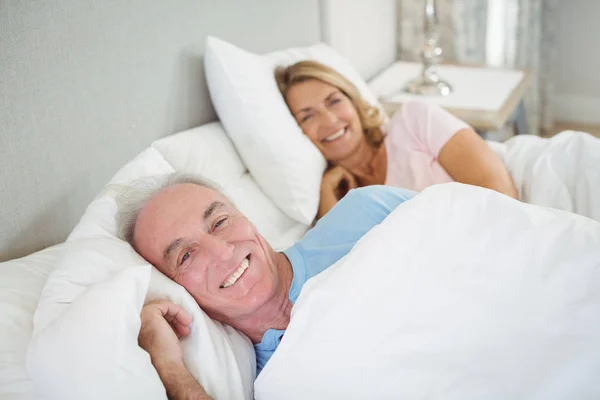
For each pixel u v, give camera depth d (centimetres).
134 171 147
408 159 190
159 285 124
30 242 140
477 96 252
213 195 139
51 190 144
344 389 110
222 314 134
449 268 121
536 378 103
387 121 210
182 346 121
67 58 144
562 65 356
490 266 120
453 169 184
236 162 180
